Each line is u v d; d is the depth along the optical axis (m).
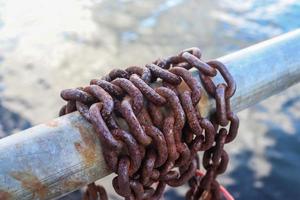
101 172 0.34
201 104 0.38
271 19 1.88
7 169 0.30
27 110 1.35
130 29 1.86
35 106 1.37
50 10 2.01
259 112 1.31
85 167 0.33
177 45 1.74
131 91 0.35
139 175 0.36
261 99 0.44
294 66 0.44
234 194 1.05
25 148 0.31
